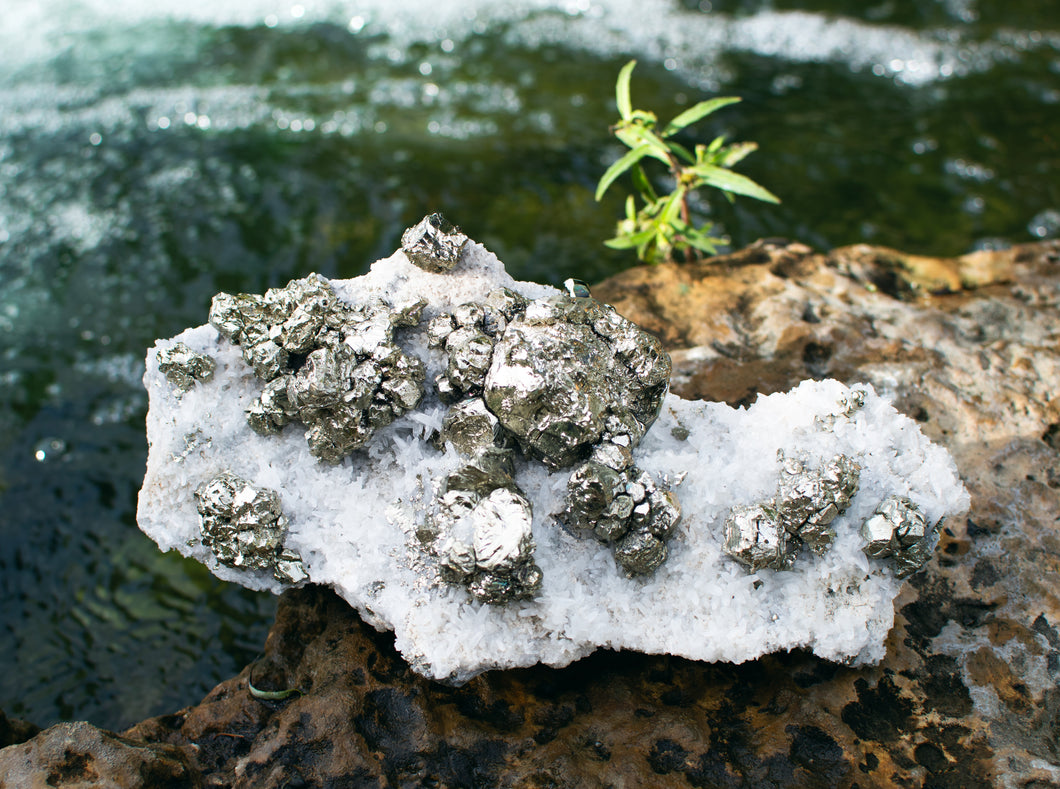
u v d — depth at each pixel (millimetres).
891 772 355
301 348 368
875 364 438
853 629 359
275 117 751
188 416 376
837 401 373
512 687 371
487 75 803
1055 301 470
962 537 398
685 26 874
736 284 469
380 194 663
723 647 358
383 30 874
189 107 765
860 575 363
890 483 366
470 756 360
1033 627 381
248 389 380
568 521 366
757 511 357
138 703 462
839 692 368
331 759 358
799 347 442
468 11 899
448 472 367
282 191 669
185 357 374
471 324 369
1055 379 434
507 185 667
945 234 630
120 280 611
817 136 727
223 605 490
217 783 364
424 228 375
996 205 655
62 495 526
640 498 355
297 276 603
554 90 783
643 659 375
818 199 659
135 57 833
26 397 559
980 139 723
